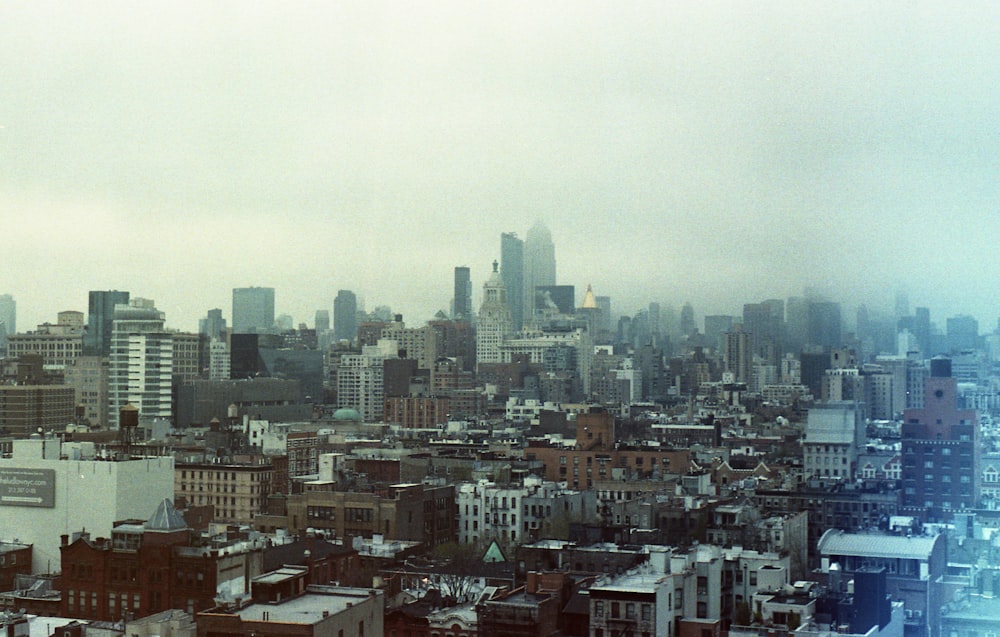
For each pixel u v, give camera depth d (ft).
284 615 621.72
